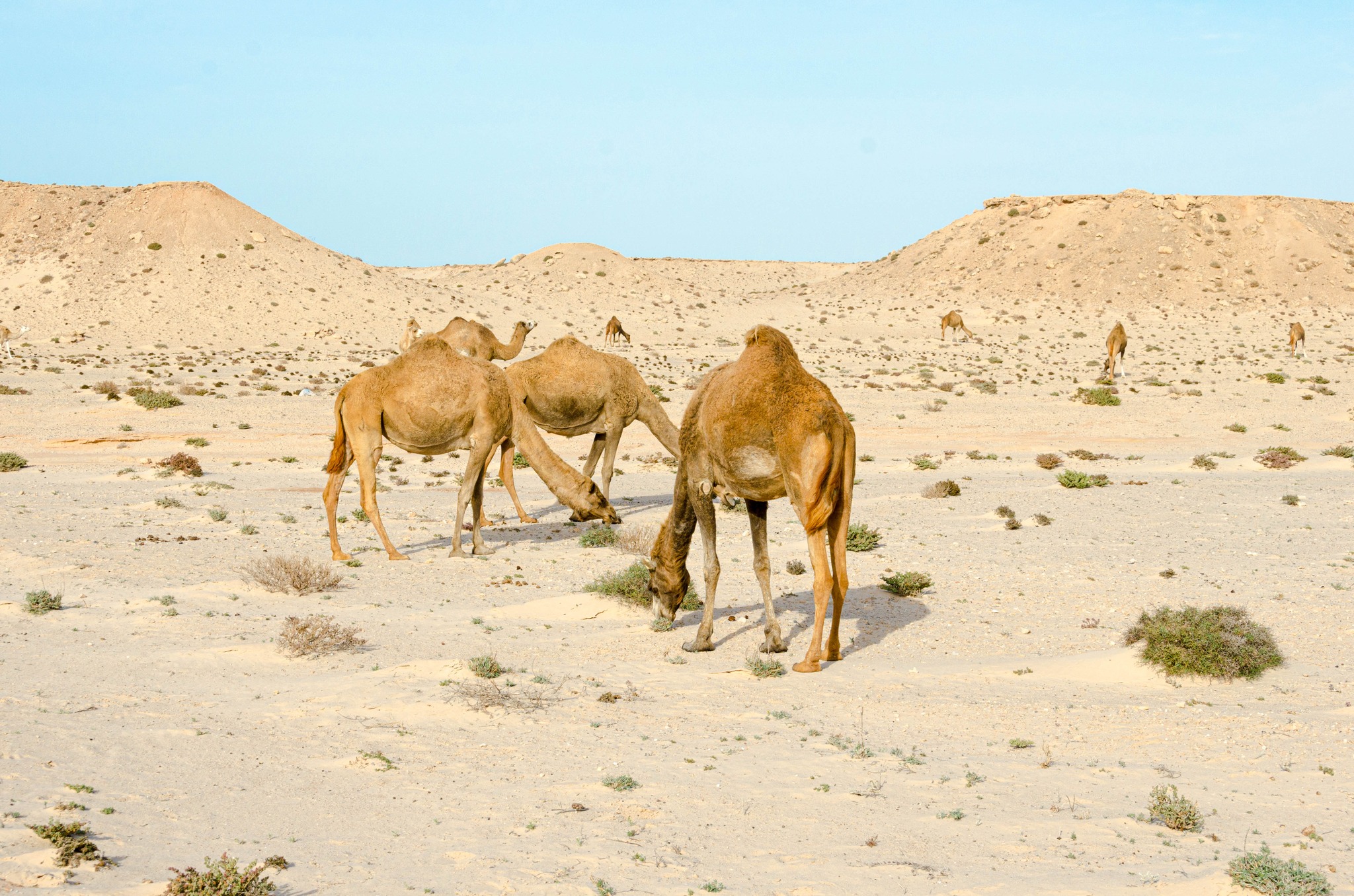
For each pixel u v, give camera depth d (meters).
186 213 110.94
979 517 21.38
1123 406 45.44
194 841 6.38
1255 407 45.34
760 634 12.41
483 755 8.22
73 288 98.44
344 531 19.42
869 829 6.83
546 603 13.55
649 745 8.53
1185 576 15.36
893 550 17.67
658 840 6.61
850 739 8.79
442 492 25.52
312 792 7.36
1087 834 6.72
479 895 5.73
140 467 28.88
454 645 11.62
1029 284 117.62
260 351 82.75
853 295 126.38
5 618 12.12
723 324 102.44
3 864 5.71
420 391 16.19
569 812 7.05
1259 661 10.49
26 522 18.81
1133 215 125.25
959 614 13.42
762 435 10.10
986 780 7.78
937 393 50.34
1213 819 6.97
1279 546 17.83
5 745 7.82
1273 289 110.06
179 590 13.81
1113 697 10.02
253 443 34.00
